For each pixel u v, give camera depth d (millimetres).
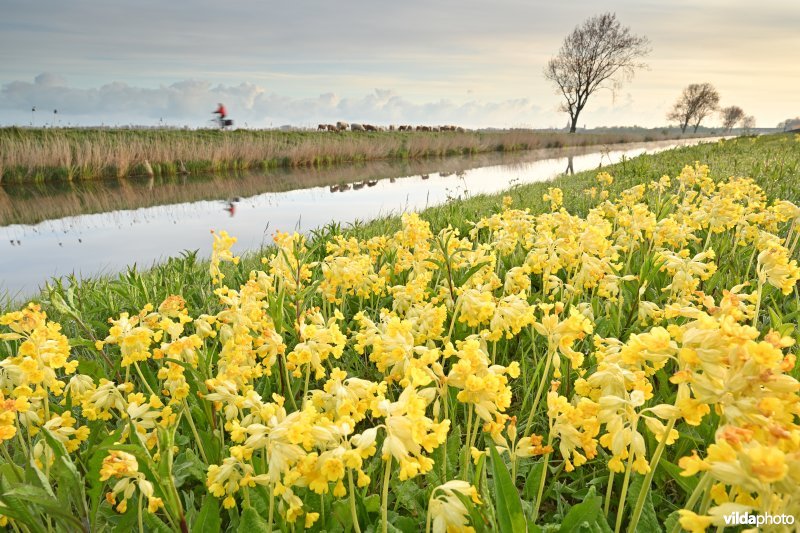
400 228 8758
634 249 5234
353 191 22219
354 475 2279
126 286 4426
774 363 1355
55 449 1774
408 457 1562
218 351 3471
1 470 1814
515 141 55594
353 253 4266
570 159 40406
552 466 2686
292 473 1585
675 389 2877
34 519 1798
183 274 5367
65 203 19391
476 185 22938
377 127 54688
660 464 2275
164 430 1695
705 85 107625
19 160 22984
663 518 2271
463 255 4195
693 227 4867
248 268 6211
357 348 2492
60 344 2311
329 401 1906
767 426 1321
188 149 29109
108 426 2877
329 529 2021
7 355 3260
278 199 20188
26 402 1977
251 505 2045
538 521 2379
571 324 2232
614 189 11398
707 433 2367
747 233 4777
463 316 2746
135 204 19328
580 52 74250
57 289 4148
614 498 2430
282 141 36625
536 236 4664
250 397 1928
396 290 3342
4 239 13594
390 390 3098
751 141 28344
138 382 3391
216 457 2410
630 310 3629
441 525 1609
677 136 96688
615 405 1732
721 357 1444
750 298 2797
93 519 1887
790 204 4625
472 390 1852
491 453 1661
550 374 3025
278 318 2914
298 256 3723
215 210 17797
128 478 1782
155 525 1940
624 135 81562
